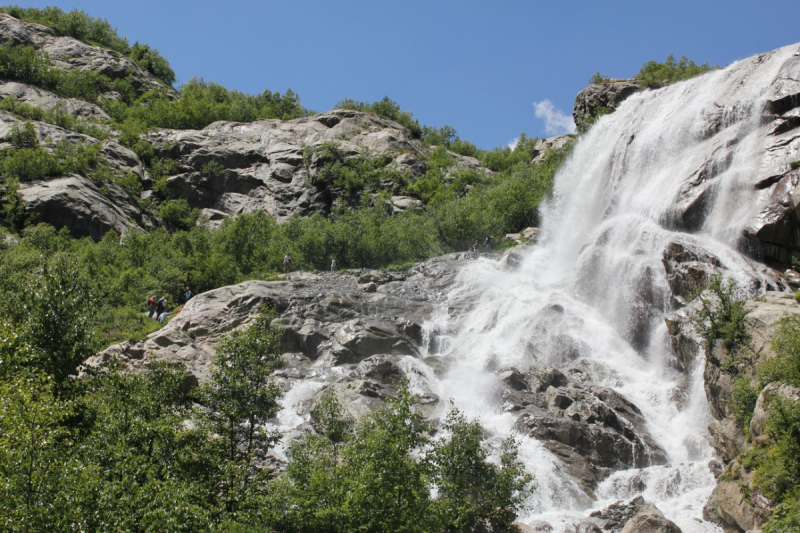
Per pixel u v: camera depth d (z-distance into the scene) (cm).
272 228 5841
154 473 1608
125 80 10281
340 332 3356
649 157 4322
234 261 5109
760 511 1683
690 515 2009
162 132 8281
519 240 5241
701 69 6525
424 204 6919
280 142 8456
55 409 1605
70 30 11294
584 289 3666
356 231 5319
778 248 3009
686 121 4156
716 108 3991
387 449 1697
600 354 3177
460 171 7488
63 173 6319
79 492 1400
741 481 1809
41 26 10669
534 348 3278
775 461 1692
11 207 5419
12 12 11212
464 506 1745
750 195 3244
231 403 1831
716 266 2936
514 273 4328
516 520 2100
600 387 2767
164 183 7375
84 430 1838
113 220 6028
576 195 5069
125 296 4244
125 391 1855
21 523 1299
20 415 1466
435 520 1642
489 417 2686
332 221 6738
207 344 3344
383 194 6750
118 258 5006
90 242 5353
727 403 2206
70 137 7181
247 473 1702
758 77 3894
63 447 1588
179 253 5056
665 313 3102
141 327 3672
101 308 3831
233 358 1908
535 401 2788
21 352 1875
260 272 4947
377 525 1620
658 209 3722
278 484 1745
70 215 5734
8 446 1392
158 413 1830
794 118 3406
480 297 3962
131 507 1448
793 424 1695
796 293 2394
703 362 2614
